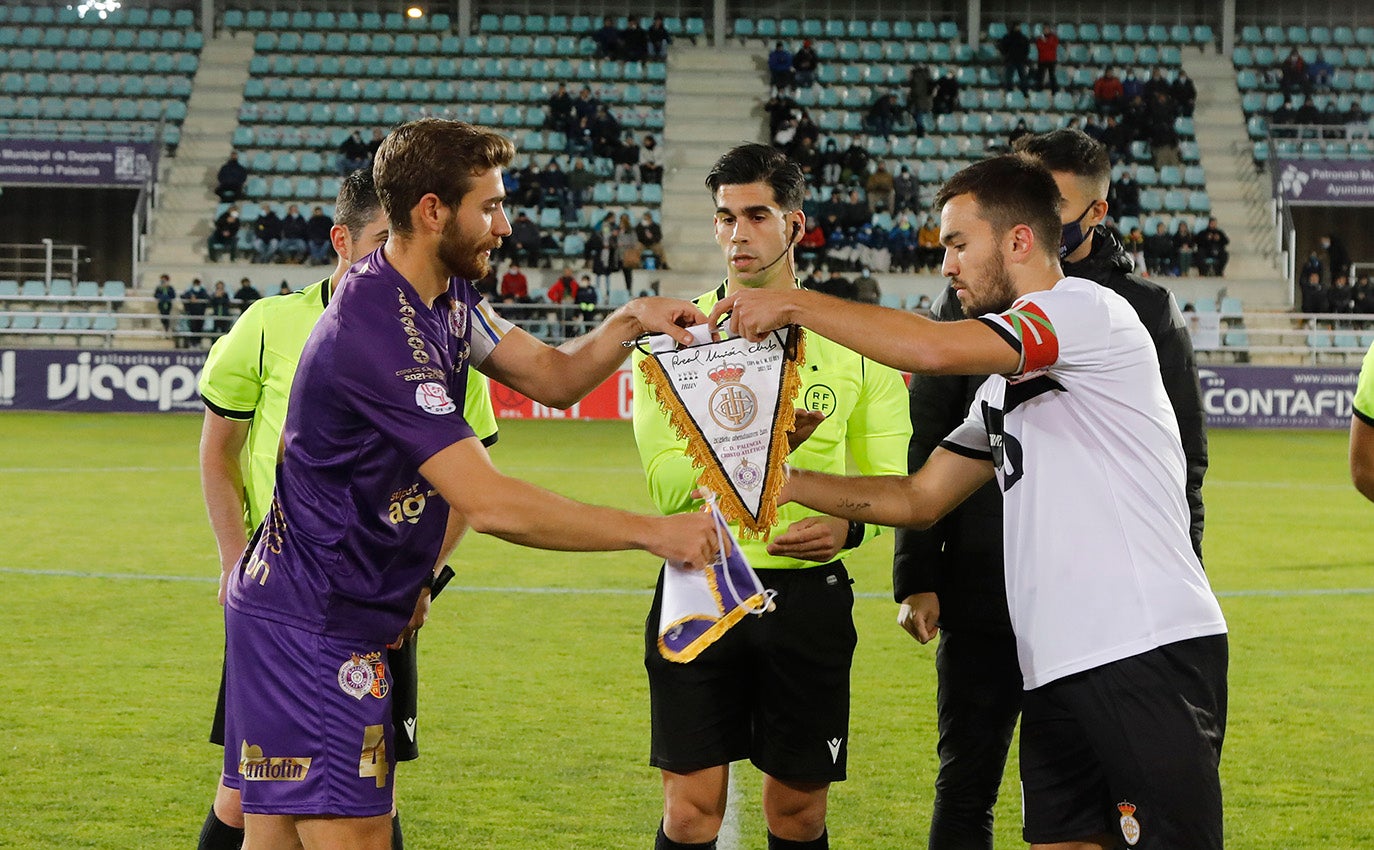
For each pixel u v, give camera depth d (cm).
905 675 593
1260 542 984
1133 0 2861
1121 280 333
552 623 690
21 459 1394
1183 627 255
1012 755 487
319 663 256
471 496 243
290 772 255
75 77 2609
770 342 292
